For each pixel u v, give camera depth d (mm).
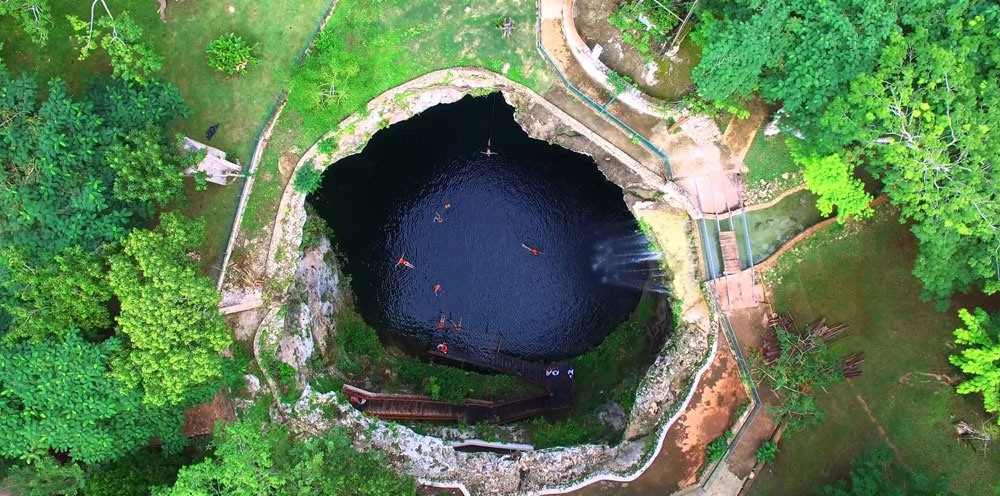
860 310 33594
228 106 33000
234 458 25688
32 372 26906
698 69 28734
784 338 32688
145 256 26125
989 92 26156
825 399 33500
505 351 40875
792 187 33781
